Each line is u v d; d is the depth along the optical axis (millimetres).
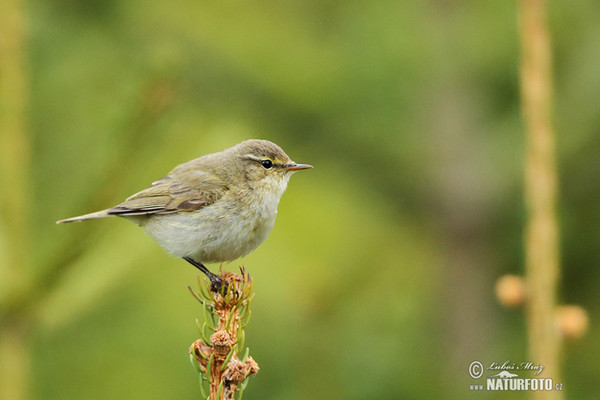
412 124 12234
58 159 8078
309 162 12359
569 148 11227
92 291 7516
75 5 10094
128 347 11047
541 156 6371
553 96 11141
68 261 7379
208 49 10859
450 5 11844
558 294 12102
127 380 11047
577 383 11812
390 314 11805
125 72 9477
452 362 13188
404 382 10492
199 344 6445
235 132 10539
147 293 10812
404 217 13102
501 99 12320
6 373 7375
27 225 7500
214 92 11172
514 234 12680
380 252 12797
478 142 12383
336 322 11633
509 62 11734
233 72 11109
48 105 8891
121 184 7676
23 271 7289
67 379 10812
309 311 11562
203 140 8195
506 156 12156
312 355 11383
